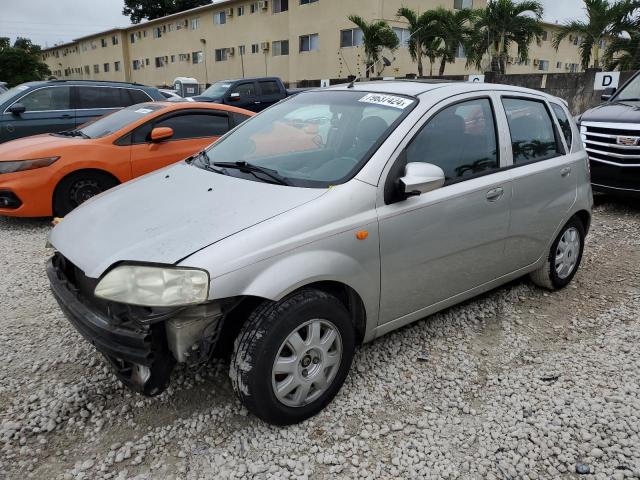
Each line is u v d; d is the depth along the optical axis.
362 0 24.34
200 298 2.35
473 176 3.48
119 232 2.72
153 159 6.70
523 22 19.75
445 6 26.06
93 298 2.71
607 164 6.98
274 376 2.64
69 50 54.41
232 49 34.00
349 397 3.05
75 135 6.95
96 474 2.50
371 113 3.37
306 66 28.22
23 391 3.10
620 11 18.33
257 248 2.51
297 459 2.59
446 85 3.62
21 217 6.86
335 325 2.81
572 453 2.65
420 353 3.52
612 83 12.98
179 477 2.48
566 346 3.66
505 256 3.82
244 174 3.21
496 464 2.59
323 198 2.79
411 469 2.54
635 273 4.99
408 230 3.06
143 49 43.28
